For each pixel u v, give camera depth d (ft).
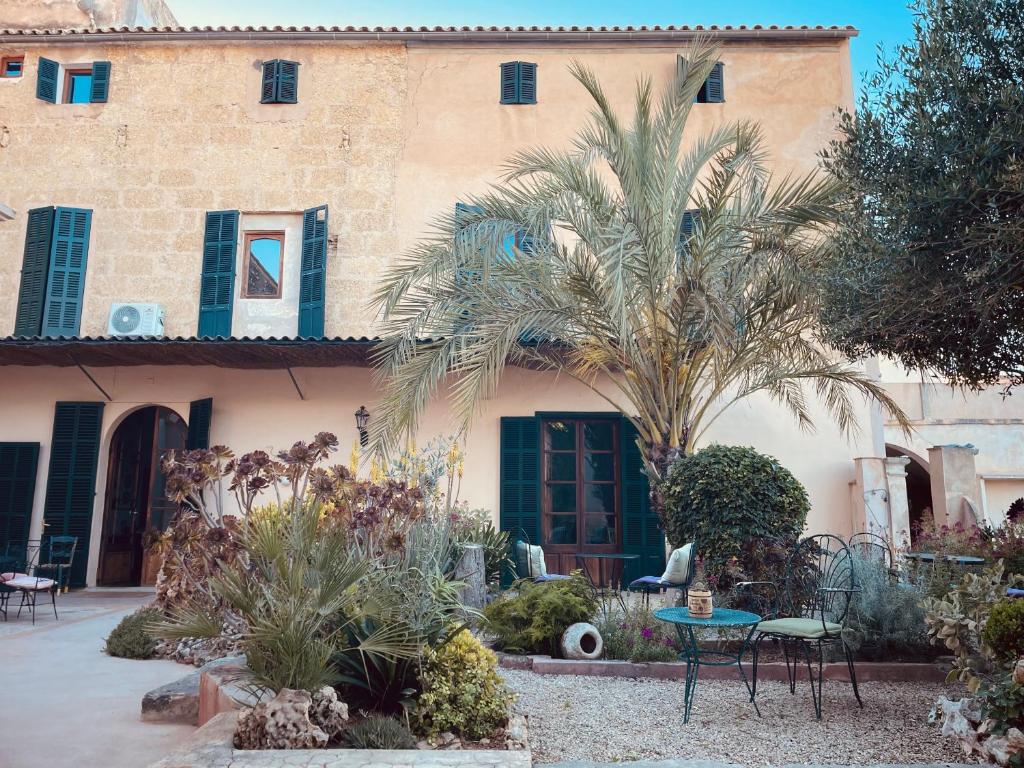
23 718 15.40
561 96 44.78
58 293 42.09
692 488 25.04
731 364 30.19
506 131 44.45
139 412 43.68
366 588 13.84
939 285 16.39
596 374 38.88
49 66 45.21
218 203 43.86
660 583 24.97
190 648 20.85
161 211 43.70
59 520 39.47
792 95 44.09
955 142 16.24
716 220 26.84
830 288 19.72
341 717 12.41
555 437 40.78
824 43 44.68
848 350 21.17
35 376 41.45
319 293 41.75
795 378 35.96
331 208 43.70
